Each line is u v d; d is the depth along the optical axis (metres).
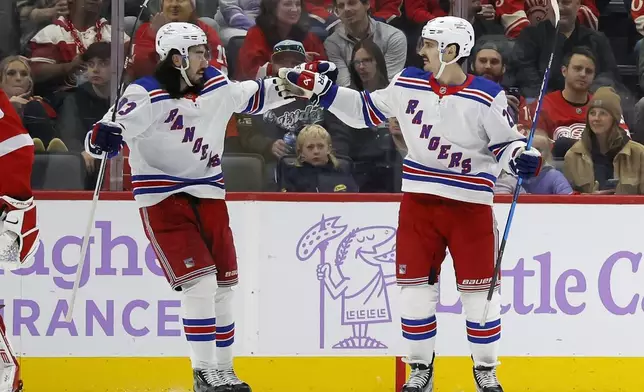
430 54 14.86
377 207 17.75
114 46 19.47
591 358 17.89
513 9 20.78
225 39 20.66
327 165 19.31
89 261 17.62
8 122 12.61
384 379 17.84
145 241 17.64
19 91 19.61
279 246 17.73
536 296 17.81
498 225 17.81
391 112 15.38
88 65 19.67
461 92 14.68
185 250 14.87
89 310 17.64
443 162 14.89
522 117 20.48
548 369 17.84
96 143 13.98
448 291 17.75
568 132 20.25
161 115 14.60
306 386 17.81
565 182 19.75
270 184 19.34
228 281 15.52
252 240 17.72
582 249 17.83
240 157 19.31
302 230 17.73
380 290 17.83
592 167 19.84
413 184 15.10
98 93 19.73
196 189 15.02
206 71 15.08
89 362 17.64
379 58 20.66
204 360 15.04
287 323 17.75
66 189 19.17
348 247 17.78
